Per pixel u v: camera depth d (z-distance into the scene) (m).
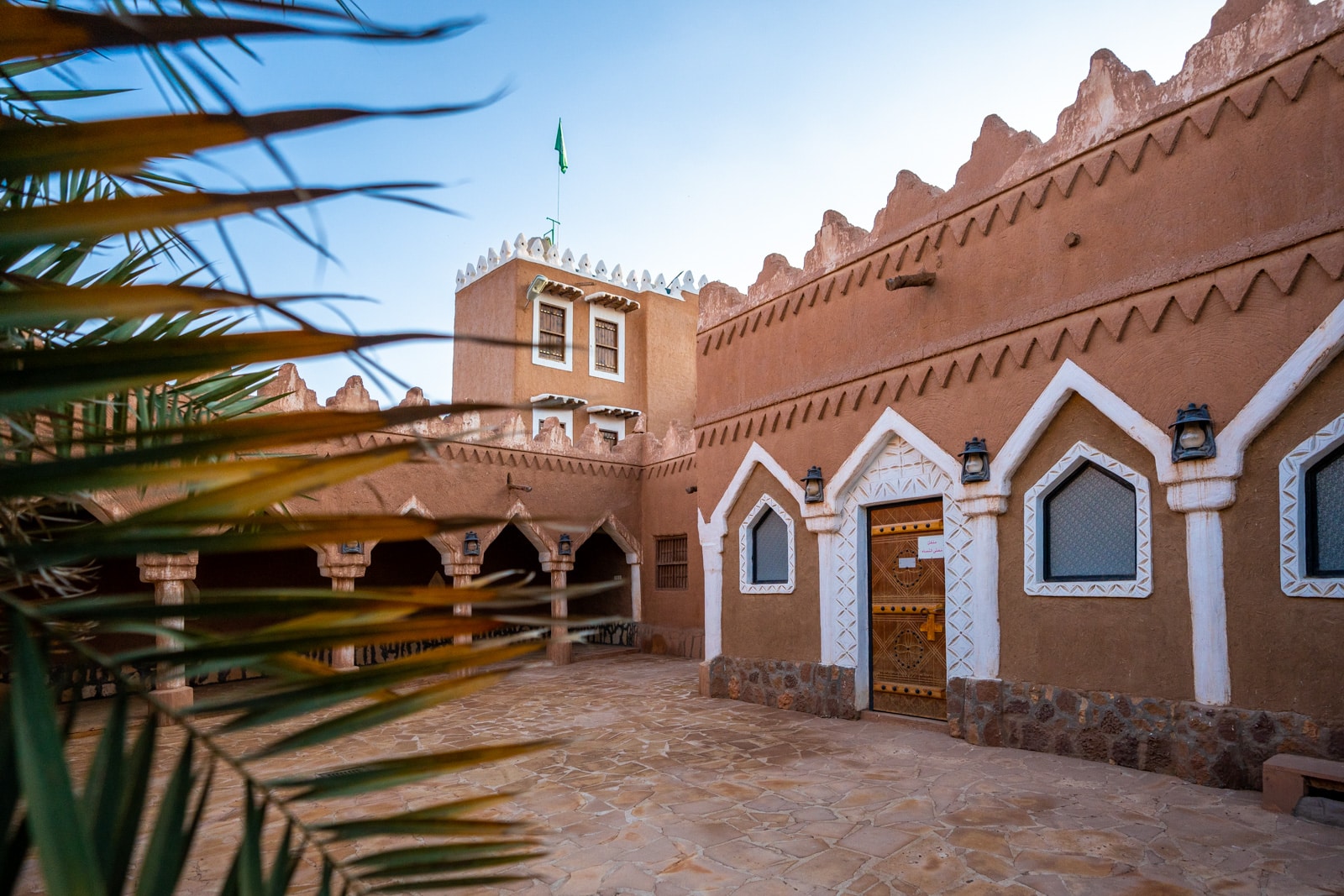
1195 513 6.03
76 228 0.66
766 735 8.16
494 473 15.07
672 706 10.20
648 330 23.72
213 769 0.91
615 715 9.70
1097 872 4.23
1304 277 5.55
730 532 11.09
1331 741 5.22
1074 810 5.27
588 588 0.96
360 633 0.90
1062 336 7.10
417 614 0.95
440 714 10.15
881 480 8.95
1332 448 5.38
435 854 1.12
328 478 0.79
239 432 0.78
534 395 20.81
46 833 0.66
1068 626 6.89
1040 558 7.23
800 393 10.03
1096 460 6.82
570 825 5.36
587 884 4.34
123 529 0.77
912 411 8.49
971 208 8.05
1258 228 5.81
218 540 0.79
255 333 0.74
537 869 4.55
